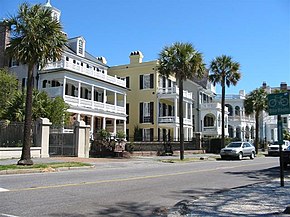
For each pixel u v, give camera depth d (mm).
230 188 12234
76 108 33344
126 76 46906
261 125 66625
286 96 10672
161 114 45562
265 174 17312
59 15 37438
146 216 7727
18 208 7953
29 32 17078
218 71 37562
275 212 7781
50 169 16906
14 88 29578
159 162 25234
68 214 7543
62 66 32938
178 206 8586
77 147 24938
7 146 22078
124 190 11172
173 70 28703
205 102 56375
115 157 27797
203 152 40219
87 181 13008
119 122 42688
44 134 23562
